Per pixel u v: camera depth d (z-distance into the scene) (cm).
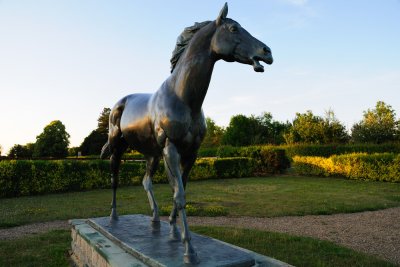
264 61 245
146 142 336
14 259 444
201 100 278
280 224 681
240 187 1357
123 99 397
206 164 1764
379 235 593
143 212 785
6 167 1125
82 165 1312
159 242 302
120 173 1423
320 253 465
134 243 299
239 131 4606
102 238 344
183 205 258
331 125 2858
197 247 282
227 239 539
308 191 1191
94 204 929
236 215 774
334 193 1134
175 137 275
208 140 5097
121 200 1002
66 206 899
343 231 622
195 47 273
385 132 2595
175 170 271
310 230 629
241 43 251
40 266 417
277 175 1977
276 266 263
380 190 1215
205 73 270
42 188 1201
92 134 4203
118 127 398
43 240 549
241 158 1880
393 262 443
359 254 462
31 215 776
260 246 498
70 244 521
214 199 998
